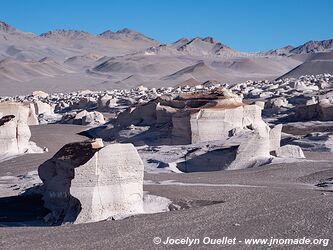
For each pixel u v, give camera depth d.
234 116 40.75
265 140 33.00
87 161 20.06
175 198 22.69
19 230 18.06
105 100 81.69
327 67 192.12
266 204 20.52
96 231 17.22
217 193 23.45
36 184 27.34
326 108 52.25
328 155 36.12
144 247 15.11
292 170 29.75
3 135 39.00
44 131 59.59
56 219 21.00
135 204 20.83
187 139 41.06
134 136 48.12
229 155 33.00
